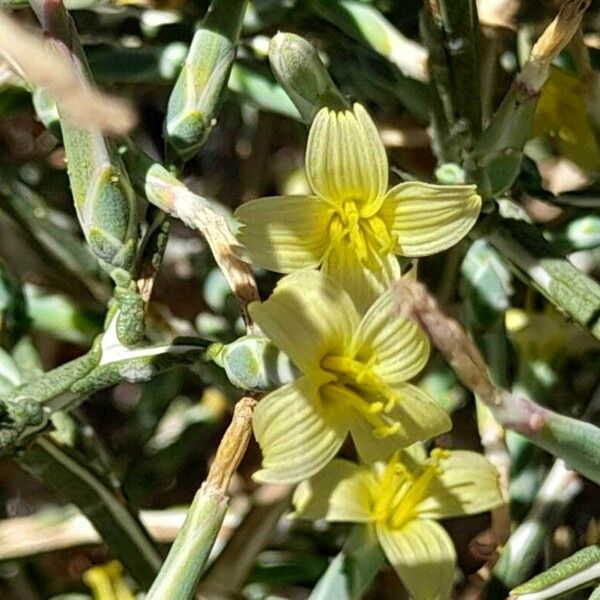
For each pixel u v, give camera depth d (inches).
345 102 3.2
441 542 3.5
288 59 3.2
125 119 2.0
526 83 3.3
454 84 3.5
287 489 4.1
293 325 2.9
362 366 3.0
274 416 2.9
